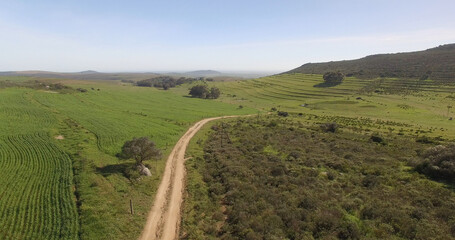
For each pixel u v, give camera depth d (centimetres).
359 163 4700
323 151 5525
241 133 7312
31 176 3566
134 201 3112
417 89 14950
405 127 8181
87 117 7544
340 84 18588
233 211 2869
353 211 2856
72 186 3334
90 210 2778
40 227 2505
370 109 11588
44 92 11288
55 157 4262
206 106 12975
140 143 4072
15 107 7825
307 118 10294
